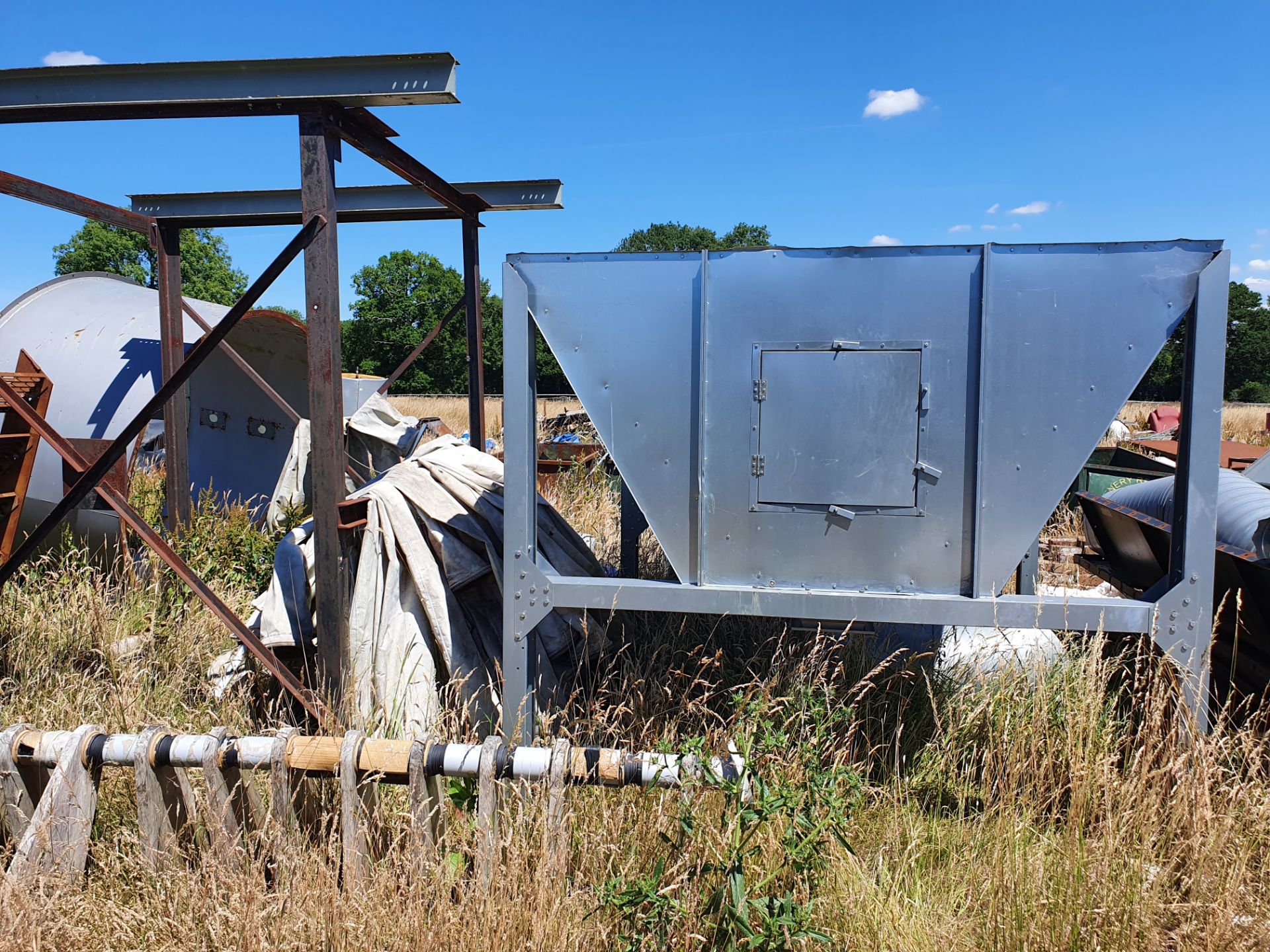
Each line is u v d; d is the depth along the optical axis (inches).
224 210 244.1
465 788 115.3
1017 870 105.9
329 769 111.0
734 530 135.0
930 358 127.8
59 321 305.7
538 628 166.2
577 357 136.8
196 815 109.7
